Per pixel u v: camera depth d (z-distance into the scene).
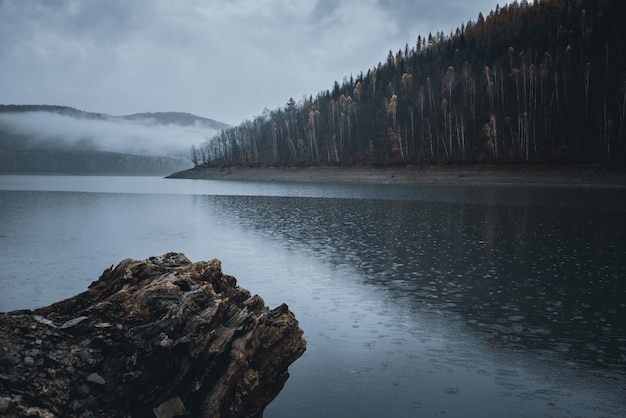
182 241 35.16
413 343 14.49
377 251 30.95
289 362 9.75
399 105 174.75
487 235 37.84
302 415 10.09
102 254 29.86
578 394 11.15
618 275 23.86
